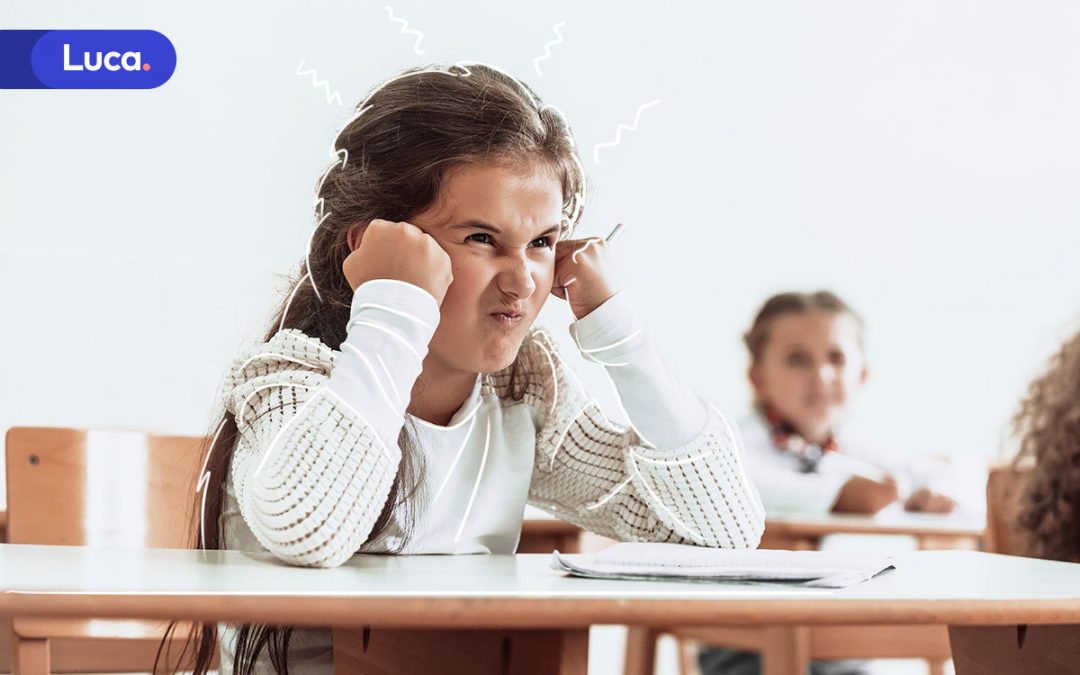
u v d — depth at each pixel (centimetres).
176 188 365
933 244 427
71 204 360
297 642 112
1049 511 176
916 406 422
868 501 312
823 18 418
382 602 64
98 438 156
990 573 91
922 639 190
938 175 428
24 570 79
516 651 77
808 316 322
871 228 424
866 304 423
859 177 423
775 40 414
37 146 359
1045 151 432
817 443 319
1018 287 430
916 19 425
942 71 428
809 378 319
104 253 360
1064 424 176
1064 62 432
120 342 359
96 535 154
